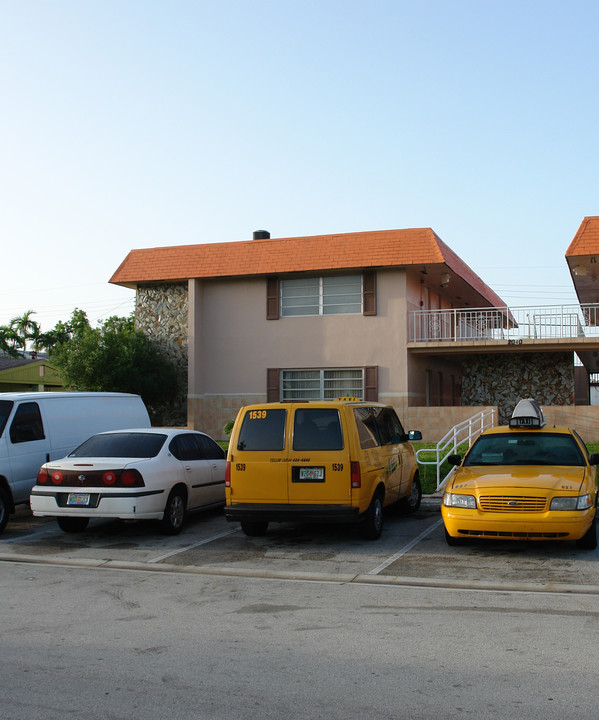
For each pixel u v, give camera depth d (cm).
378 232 2561
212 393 2733
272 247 2666
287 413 1035
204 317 2762
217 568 901
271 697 478
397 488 1200
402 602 729
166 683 505
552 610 691
